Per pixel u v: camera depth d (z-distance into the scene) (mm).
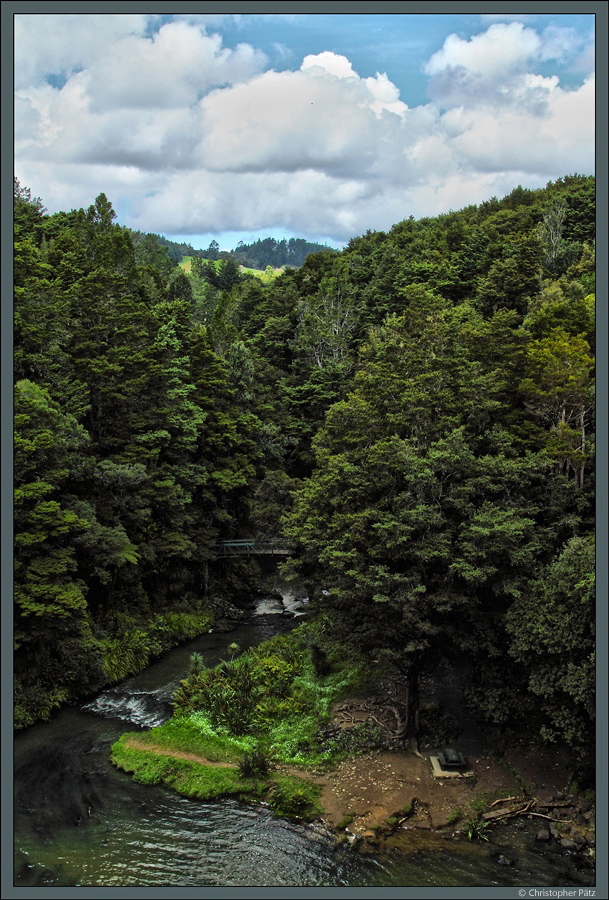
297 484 58656
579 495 37562
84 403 46812
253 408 74812
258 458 69250
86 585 43094
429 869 25812
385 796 30281
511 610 31422
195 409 57500
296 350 86562
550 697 29688
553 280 71375
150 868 25719
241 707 37719
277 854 26766
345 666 42219
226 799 30656
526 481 35656
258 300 107688
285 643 47875
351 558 33750
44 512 37094
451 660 35188
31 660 38594
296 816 29203
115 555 44250
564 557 30750
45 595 36625
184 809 29891
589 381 40875
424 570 33219
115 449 51500
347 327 86625
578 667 28438
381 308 85000
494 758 32906
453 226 101000
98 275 51281
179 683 43062
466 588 33219
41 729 36875
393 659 33375
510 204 119125
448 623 33406
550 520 37156
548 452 38562
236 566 64250
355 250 123875
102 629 46125
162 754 33938
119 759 33500
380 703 38125
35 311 41781
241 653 48781
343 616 36188
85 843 27234
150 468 52188
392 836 27906
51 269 48250
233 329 85812
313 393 77875
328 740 34594
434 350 41031
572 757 31250
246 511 65750
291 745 34375
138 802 30297
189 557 55906
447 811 29297
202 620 54938
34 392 39469
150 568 52625
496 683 33594
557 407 42156
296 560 44281
